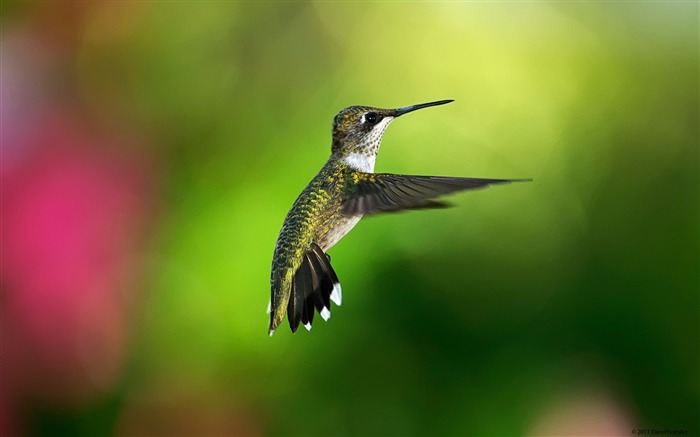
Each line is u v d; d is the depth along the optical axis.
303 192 1.87
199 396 1.96
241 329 1.97
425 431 1.96
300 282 1.86
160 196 1.99
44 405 1.95
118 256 1.96
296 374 1.97
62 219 1.96
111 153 1.99
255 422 1.96
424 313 1.98
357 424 1.96
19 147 1.96
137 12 2.02
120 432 1.95
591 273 2.00
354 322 1.97
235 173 2.01
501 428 1.96
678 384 1.97
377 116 1.88
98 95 2.01
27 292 1.95
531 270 2.00
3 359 1.94
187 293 1.97
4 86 1.98
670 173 2.05
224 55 2.05
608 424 1.96
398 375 1.97
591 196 2.05
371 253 1.98
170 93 2.03
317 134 2.03
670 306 1.99
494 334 1.98
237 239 1.98
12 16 2.00
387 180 1.85
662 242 2.02
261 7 2.05
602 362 1.98
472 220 2.01
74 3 2.00
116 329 1.96
